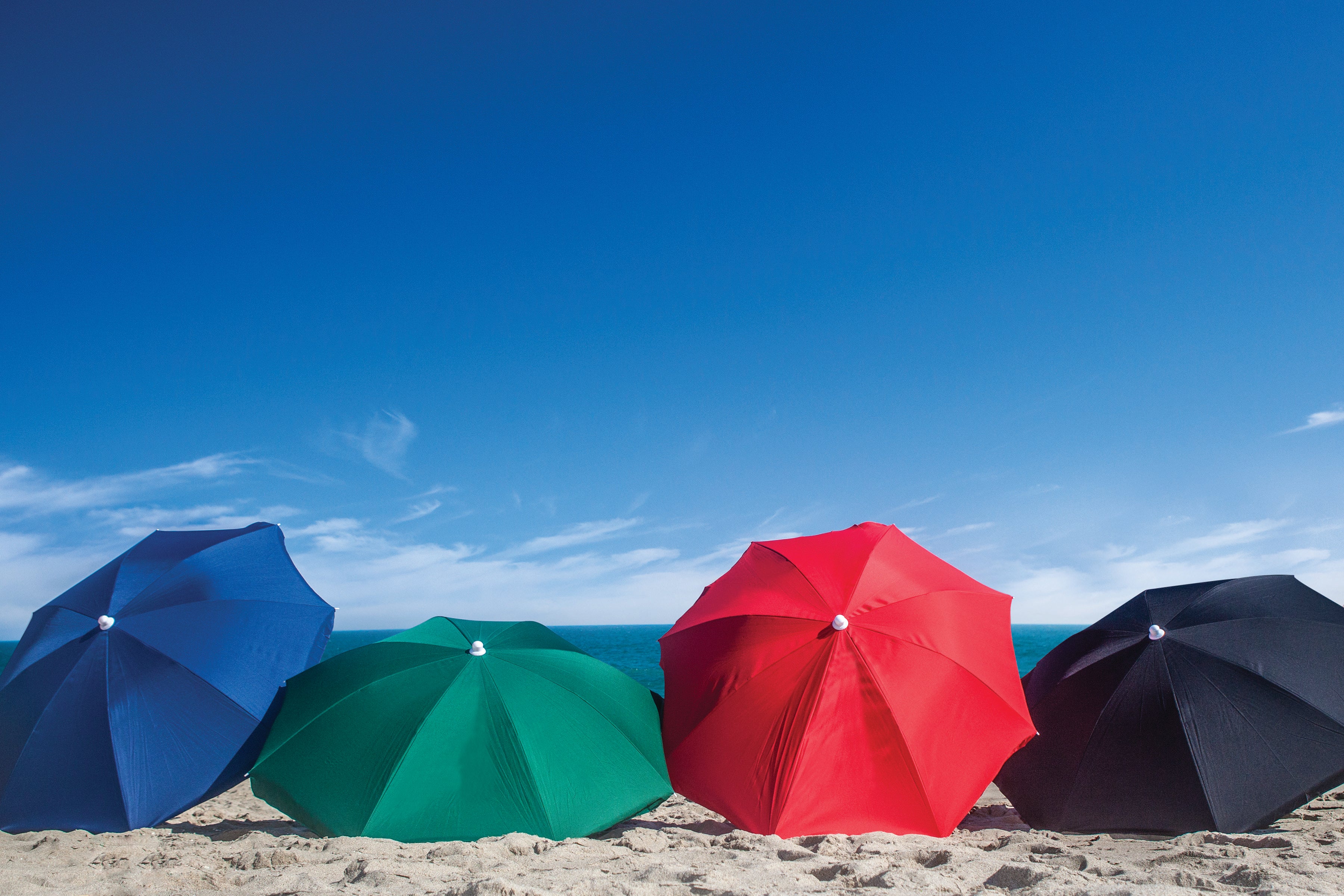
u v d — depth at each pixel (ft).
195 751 16.26
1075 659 17.21
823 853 13.24
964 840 14.65
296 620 18.65
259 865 12.77
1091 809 15.16
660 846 14.25
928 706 15.15
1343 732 14.80
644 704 17.19
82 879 11.92
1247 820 14.39
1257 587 17.35
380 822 14.29
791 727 15.01
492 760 14.82
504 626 18.44
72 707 16.12
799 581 16.87
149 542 19.26
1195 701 15.29
